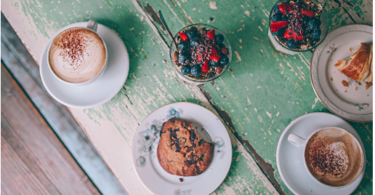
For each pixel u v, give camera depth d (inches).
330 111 35.4
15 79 37.7
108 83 34.6
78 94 34.5
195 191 34.6
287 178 34.4
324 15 33.5
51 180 38.4
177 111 34.9
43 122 38.0
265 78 35.8
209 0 36.0
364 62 33.7
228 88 35.9
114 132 36.1
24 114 37.9
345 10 35.3
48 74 34.4
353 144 33.2
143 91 36.1
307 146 33.3
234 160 35.8
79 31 33.4
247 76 35.9
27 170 38.4
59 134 38.0
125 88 36.1
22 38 36.4
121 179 36.0
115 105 36.1
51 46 33.4
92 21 33.9
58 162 38.2
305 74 35.7
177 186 34.7
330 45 34.4
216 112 36.0
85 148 38.0
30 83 37.8
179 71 33.5
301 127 34.5
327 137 33.3
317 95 34.2
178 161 34.5
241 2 35.9
